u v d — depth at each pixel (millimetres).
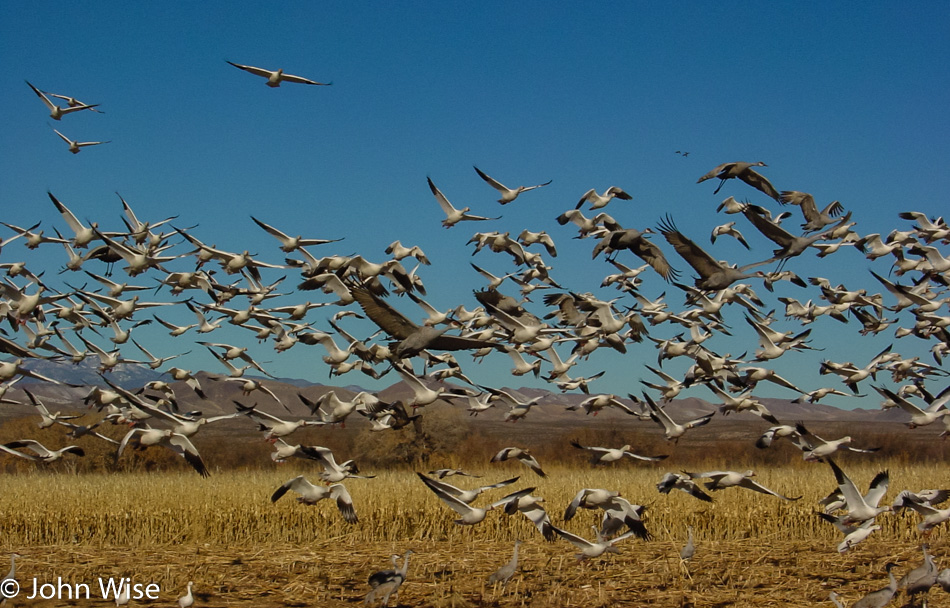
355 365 25609
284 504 27219
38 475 39344
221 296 26969
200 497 27891
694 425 21906
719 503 27734
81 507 26594
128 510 26531
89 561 21422
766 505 27562
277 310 27078
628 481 34969
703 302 25375
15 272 26062
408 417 21469
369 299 15852
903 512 25547
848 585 18219
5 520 25641
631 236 19969
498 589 17797
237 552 22984
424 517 26688
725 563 20781
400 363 25641
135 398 18312
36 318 26797
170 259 26266
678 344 25312
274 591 18094
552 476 38625
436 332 15703
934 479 35531
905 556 21578
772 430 19484
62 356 26266
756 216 19891
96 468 46312
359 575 19703
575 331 26234
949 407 18266
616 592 17609
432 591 17875
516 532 26031
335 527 26000
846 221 25578
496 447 50219
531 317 25578
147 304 26297
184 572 19906
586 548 15500
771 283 27016
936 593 17047
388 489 29172
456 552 22812
